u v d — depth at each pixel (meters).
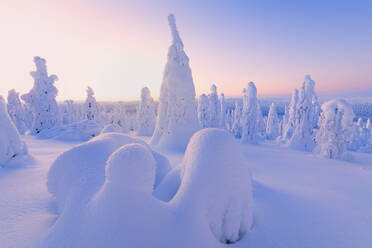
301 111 20.97
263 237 2.63
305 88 20.77
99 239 1.79
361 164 12.05
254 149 17.75
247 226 2.62
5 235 2.60
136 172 1.86
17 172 6.20
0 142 6.81
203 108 30.69
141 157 1.90
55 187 2.91
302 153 16.44
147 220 1.87
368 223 3.26
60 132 19.50
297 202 4.14
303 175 8.05
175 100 13.61
